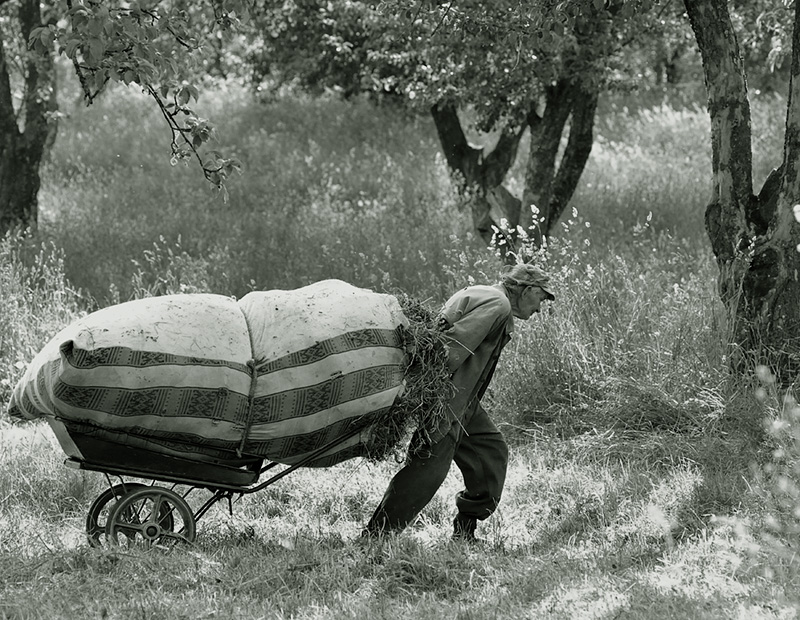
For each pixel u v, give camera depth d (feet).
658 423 63.67
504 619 37.17
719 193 65.26
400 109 173.78
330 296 44.86
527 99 93.40
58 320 80.59
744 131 64.49
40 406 41.91
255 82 153.07
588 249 92.12
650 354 66.90
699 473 55.31
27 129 120.98
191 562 42.01
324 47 129.39
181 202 141.79
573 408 66.44
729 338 64.95
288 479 57.36
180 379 41.09
